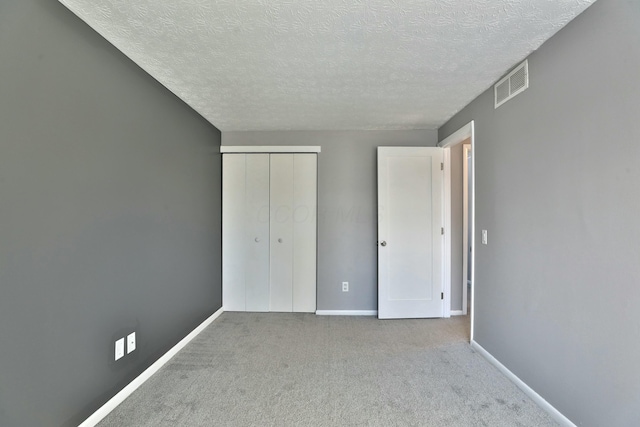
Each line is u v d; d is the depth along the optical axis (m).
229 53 1.87
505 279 2.19
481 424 1.68
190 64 2.01
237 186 3.63
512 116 2.10
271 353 2.54
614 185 1.36
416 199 3.42
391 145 3.57
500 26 1.61
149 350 2.17
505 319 2.20
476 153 2.60
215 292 3.45
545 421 1.70
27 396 1.29
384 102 2.71
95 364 1.67
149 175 2.16
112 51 1.78
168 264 2.43
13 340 1.24
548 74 1.75
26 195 1.28
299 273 3.61
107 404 1.75
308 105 2.78
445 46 1.80
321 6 1.43
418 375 2.19
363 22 1.56
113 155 1.80
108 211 1.76
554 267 1.72
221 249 3.64
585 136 1.51
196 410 1.79
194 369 2.27
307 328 3.11
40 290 1.35
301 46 1.79
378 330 3.06
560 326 1.68
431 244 3.42
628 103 1.30
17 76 1.24
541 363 1.83
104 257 1.73
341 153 3.58
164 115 2.36
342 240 3.58
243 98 2.61
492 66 2.06
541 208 1.82
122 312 1.88
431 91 2.47
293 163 3.61
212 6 1.43
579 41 1.53
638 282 1.27
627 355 1.32
